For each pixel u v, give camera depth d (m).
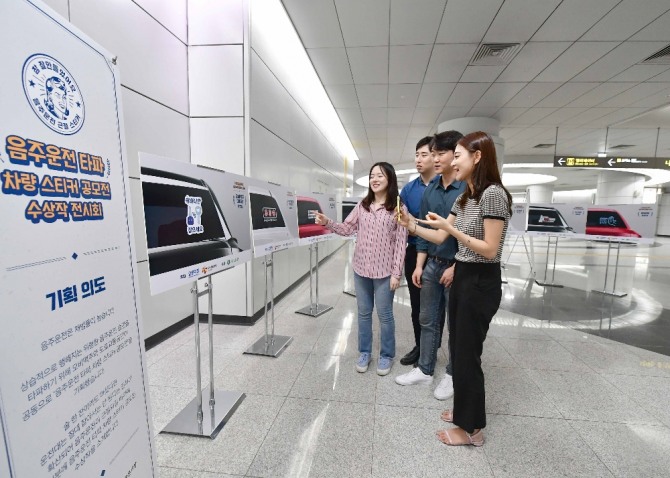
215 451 1.53
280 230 2.48
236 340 2.79
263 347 2.61
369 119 6.85
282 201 2.54
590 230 4.90
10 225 0.55
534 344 2.82
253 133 3.09
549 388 2.10
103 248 0.80
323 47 3.87
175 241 1.36
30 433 0.58
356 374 2.24
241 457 1.49
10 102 0.55
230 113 3.01
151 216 1.24
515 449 1.56
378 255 2.13
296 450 1.54
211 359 1.71
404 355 2.57
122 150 0.89
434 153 1.96
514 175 13.92
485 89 5.04
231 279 3.15
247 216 2.01
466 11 3.12
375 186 2.14
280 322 3.27
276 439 1.61
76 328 0.70
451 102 5.67
